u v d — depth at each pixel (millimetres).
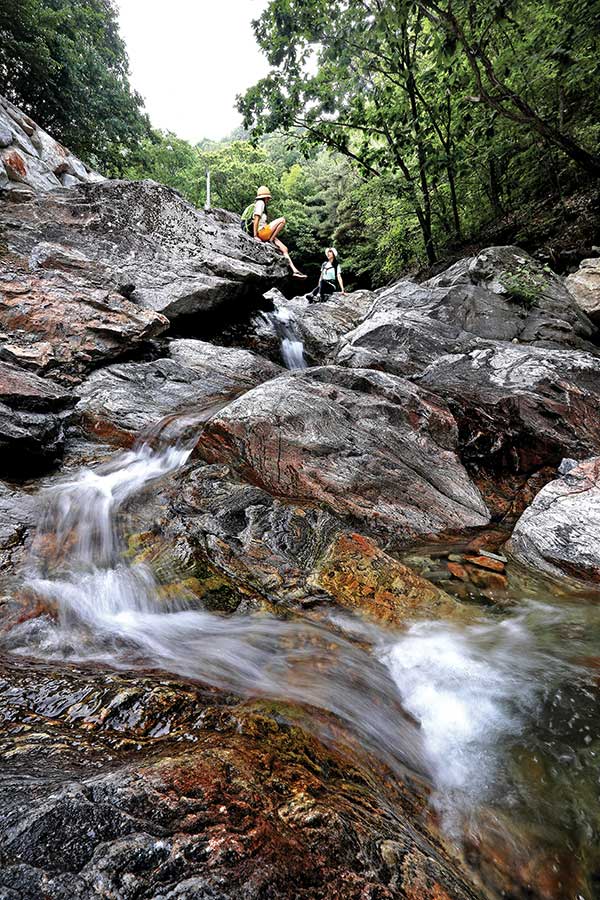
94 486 4086
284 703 1789
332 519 3484
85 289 6688
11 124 10438
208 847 964
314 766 1452
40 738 1339
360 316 12188
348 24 8461
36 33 15758
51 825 953
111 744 1362
